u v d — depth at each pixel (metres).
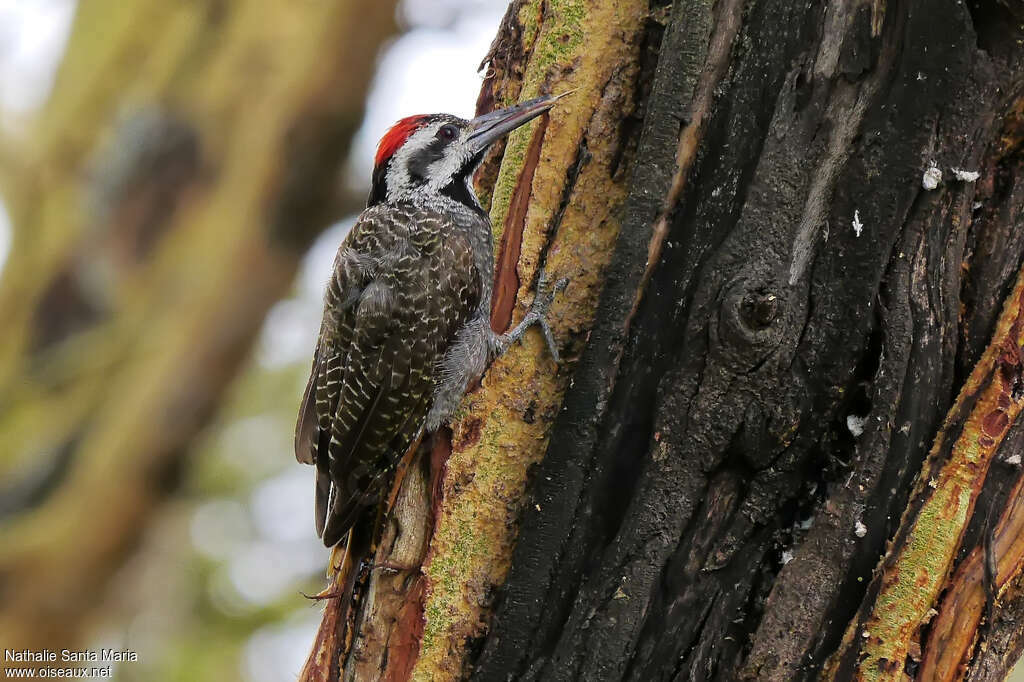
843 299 7.72
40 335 17.81
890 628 7.46
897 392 7.63
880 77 7.79
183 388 17.77
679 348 7.99
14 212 17.88
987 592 7.49
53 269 17.72
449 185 11.33
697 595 7.84
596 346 8.28
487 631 8.56
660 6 9.17
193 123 17.86
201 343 17.77
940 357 7.69
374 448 9.96
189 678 18.38
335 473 10.51
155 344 17.77
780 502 7.84
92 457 17.70
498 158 11.30
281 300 18.30
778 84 8.02
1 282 17.88
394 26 17.47
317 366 11.57
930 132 7.69
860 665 7.50
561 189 9.22
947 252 7.74
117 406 17.72
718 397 7.81
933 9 7.64
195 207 17.89
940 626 7.52
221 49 17.98
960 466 7.54
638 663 7.82
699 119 8.27
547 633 8.12
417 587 8.82
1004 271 7.86
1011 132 7.86
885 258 7.71
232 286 17.83
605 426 8.19
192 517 19.84
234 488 20.22
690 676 7.76
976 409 7.60
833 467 7.78
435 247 11.00
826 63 7.89
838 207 7.81
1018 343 7.64
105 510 17.69
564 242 9.15
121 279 17.84
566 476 8.21
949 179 7.69
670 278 8.15
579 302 9.05
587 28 9.25
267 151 17.78
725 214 8.02
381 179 11.93
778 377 7.72
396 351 10.67
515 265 9.27
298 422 11.70
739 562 7.84
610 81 9.20
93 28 18.28
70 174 17.84
